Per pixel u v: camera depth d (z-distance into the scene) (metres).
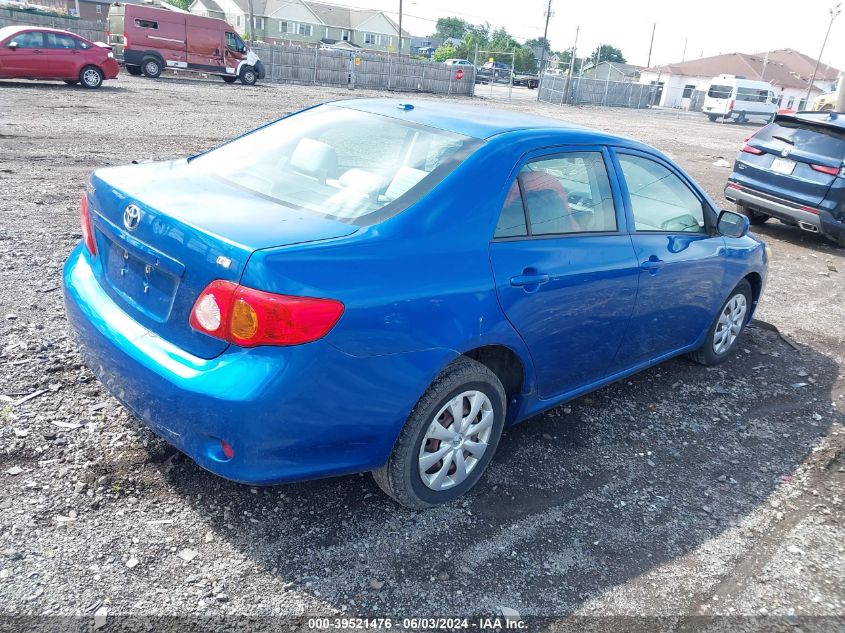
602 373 4.01
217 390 2.44
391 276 2.65
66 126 12.27
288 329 2.40
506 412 3.54
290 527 2.92
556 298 3.30
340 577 2.70
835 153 9.18
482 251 2.98
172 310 2.64
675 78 69.81
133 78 25.03
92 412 3.53
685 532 3.24
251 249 2.43
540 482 3.49
